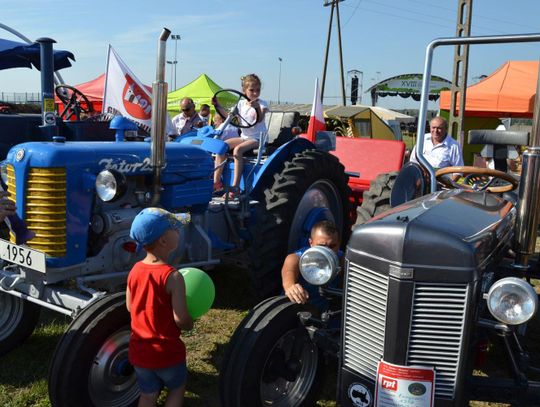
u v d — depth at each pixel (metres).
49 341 3.84
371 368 2.38
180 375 2.53
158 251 2.51
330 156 4.64
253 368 2.51
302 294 2.73
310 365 2.80
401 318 2.21
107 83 7.16
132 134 4.05
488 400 2.37
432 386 2.23
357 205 5.65
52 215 3.18
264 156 4.95
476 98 11.13
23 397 3.10
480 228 2.45
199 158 4.00
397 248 2.21
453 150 5.62
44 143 3.29
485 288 2.47
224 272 5.48
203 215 4.21
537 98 2.56
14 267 3.45
